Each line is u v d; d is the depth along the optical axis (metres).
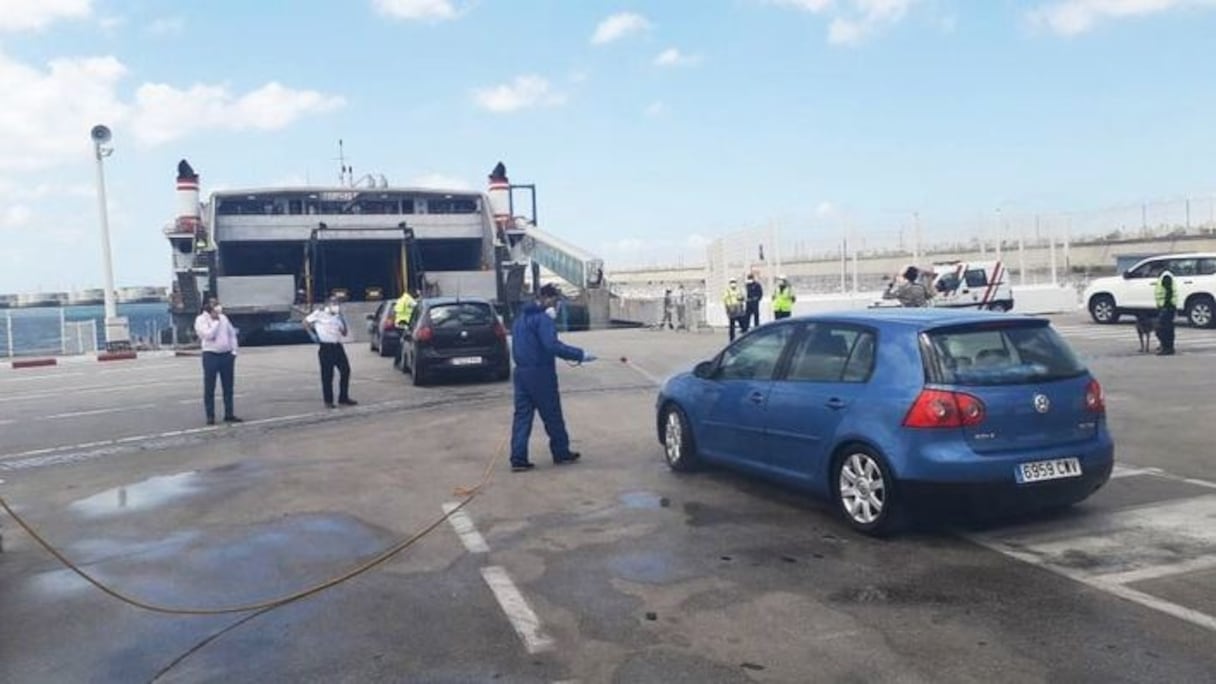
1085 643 4.52
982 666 4.31
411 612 5.24
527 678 4.34
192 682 4.44
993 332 6.39
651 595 5.38
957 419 6.00
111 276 28.28
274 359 22.55
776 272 30.77
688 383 8.55
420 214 28.67
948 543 6.21
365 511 7.58
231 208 27.31
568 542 6.51
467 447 10.36
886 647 4.56
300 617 5.23
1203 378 14.00
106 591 5.78
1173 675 4.16
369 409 13.74
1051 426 6.21
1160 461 8.51
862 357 6.64
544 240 38.47
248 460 10.03
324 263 29.22
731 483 8.20
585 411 12.81
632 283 47.12
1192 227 31.73
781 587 5.45
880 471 6.26
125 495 8.53
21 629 5.19
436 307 16.67
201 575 6.05
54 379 20.92
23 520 7.71
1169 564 5.64
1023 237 33.34
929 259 32.47
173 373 20.98
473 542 6.58
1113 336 21.69
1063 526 6.52
